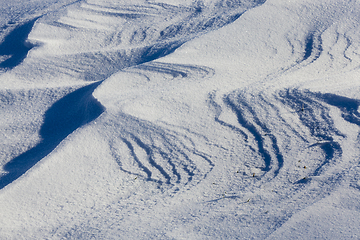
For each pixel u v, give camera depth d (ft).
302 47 35.06
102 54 41.19
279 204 15.03
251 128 22.15
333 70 29.84
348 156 17.49
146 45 42.32
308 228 12.97
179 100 26.11
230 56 33.88
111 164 20.89
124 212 16.96
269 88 26.86
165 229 14.89
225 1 48.78
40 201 18.47
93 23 47.78
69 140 22.66
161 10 49.32
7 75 38.32
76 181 19.76
